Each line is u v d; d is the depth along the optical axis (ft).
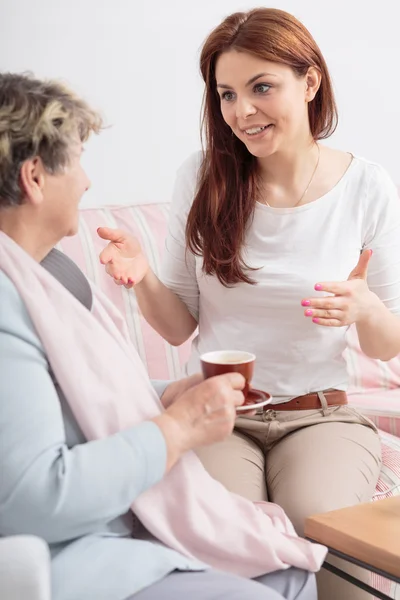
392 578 4.83
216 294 7.19
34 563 4.03
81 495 4.32
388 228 7.27
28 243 4.84
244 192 7.11
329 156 7.36
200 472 5.20
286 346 7.06
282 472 6.51
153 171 10.39
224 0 10.45
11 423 4.29
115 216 8.99
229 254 7.02
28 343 4.53
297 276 7.00
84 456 4.41
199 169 7.39
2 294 4.56
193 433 4.69
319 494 6.13
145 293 7.27
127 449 4.49
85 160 10.00
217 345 7.24
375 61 11.35
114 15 9.93
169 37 10.21
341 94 11.21
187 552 4.94
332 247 7.13
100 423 4.71
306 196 7.20
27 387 4.36
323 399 7.04
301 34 6.77
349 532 5.11
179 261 7.50
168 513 5.01
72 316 4.80
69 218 4.87
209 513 5.08
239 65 6.63
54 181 4.74
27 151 4.60
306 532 5.39
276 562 4.99
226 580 4.65
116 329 5.30
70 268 5.20
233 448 6.73
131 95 10.12
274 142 6.81
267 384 7.07
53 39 9.71
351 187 7.26
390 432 8.47
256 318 7.11
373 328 6.66
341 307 6.42
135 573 4.52
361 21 11.18
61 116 4.67
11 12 9.50
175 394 5.68
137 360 5.40
